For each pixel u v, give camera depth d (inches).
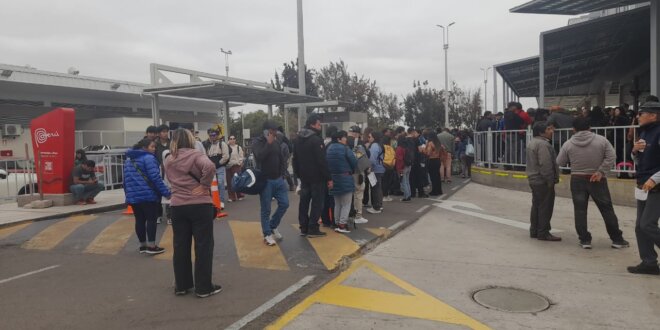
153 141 320.8
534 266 229.3
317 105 773.3
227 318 173.0
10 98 1087.0
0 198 468.4
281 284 209.9
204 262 193.9
